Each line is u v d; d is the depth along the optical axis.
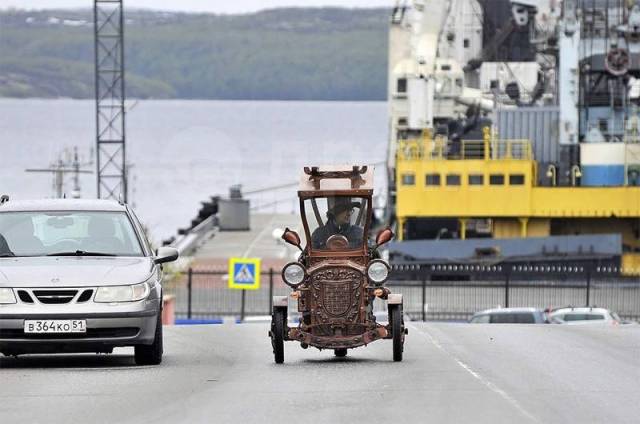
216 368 48.25
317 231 51.25
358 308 50.12
